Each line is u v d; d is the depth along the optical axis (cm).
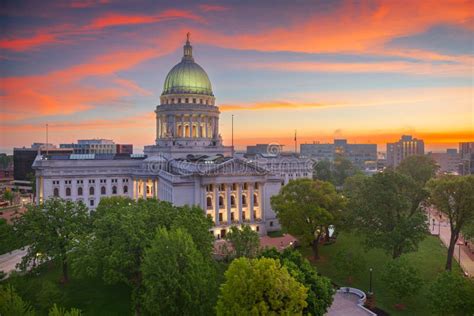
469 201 7906
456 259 9406
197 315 5669
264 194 12675
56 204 8338
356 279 8400
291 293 4944
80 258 6862
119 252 6556
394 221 8831
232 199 12462
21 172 19688
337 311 6819
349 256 8106
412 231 8350
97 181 15425
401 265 7156
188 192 11862
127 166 16062
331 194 9844
